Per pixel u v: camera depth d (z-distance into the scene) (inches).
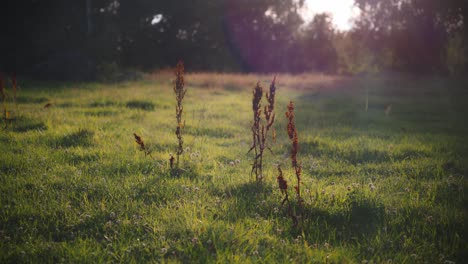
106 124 381.1
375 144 339.0
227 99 688.4
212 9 2171.5
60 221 169.9
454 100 816.3
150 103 549.0
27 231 161.8
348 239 165.2
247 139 356.2
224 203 192.7
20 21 1248.8
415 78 1481.3
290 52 2343.8
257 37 2336.4
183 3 2063.2
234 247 151.3
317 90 959.6
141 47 2011.6
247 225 171.8
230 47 2311.8
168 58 2123.5
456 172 259.0
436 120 531.8
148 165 248.2
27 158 249.9
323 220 181.3
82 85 824.3
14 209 177.8
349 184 229.0
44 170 230.4
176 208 187.0
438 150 320.8
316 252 149.6
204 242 154.3
